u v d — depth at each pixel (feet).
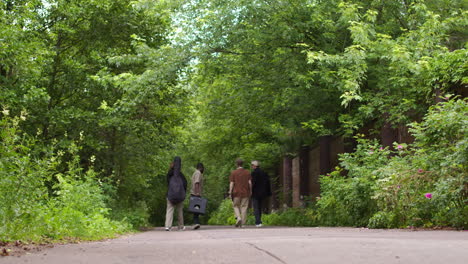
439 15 48.37
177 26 61.87
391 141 56.13
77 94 71.26
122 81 61.11
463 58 43.68
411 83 50.96
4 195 26.86
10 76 60.59
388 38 51.47
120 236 40.01
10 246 22.15
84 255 18.40
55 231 28.50
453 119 35.45
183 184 54.13
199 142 98.94
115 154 70.59
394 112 52.80
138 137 71.41
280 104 63.16
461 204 34.47
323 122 59.72
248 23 56.54
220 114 75.20
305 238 25.17
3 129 29.48
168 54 60.64
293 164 111.14
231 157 108.06
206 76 65.26
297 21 54.34
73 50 74.38
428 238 24.17
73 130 66.69
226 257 17.07
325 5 53.83
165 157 77.20
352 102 58.70
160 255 18.12
